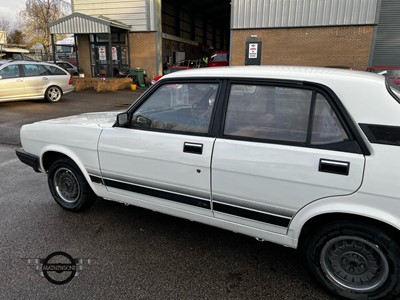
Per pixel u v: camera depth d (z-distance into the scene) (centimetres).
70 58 2911
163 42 2272
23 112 962
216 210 253
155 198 281
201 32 3184
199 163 247
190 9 2827
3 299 222
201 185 252
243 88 240
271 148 223
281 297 229
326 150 206
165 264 265
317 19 1452
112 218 342
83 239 300
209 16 3234
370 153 194
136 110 287
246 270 259
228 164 235
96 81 1558
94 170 313
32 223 328
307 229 229
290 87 223
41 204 373
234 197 240
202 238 305
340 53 1461
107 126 305
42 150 347
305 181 211
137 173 283
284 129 224
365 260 213
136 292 231
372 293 214
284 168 217
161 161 266
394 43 1388
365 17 1392
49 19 2878
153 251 283
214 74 253
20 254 274
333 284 225
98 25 1648
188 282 243
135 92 1577
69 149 326
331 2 1419
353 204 201
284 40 1518
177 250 285
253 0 1517
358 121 199
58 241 295
